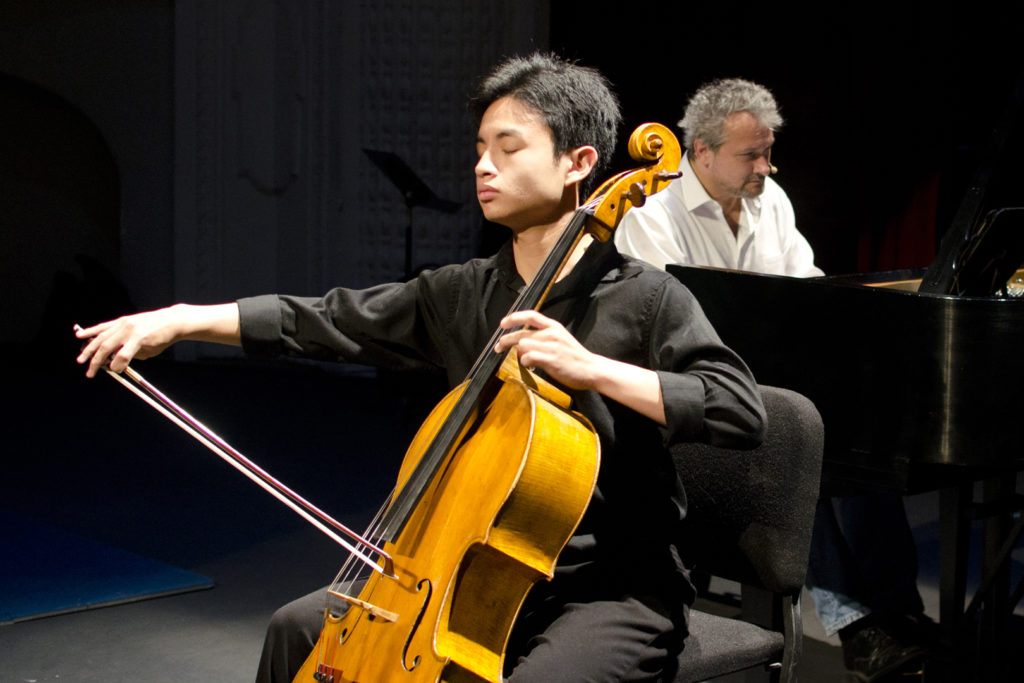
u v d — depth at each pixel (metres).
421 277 2.24
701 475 2.31
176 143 8.55
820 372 2.80
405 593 1.83
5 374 7.99
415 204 7.84
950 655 3.04
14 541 4.41
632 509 2.02
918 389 2.64
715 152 3.51
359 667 1.81
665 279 2.02
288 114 8.44
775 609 2.29
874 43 6.70
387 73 8.27
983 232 2.79
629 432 2.00
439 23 8.19
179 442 6.16
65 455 5.85
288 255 8.61
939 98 6.59
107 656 3.41
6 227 9.19
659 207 3.60
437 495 1.90
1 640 3.48
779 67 6.96
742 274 2.91
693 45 7.18
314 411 7.05
